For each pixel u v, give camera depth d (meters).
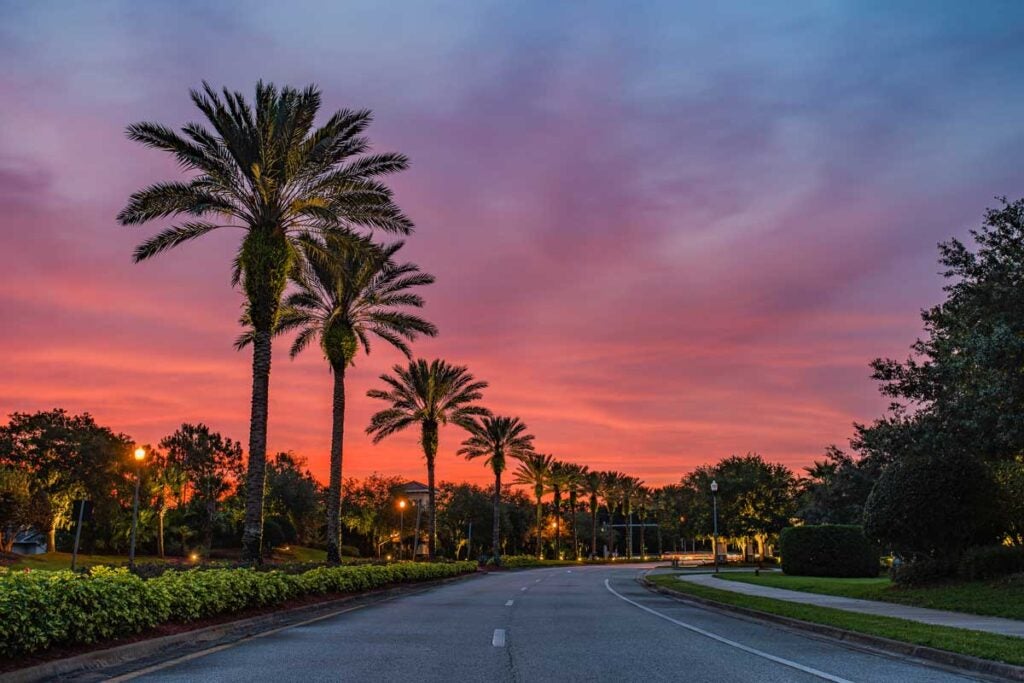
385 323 37.34
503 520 107.56
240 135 24.92
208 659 10.60
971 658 10.09
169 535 81.75
